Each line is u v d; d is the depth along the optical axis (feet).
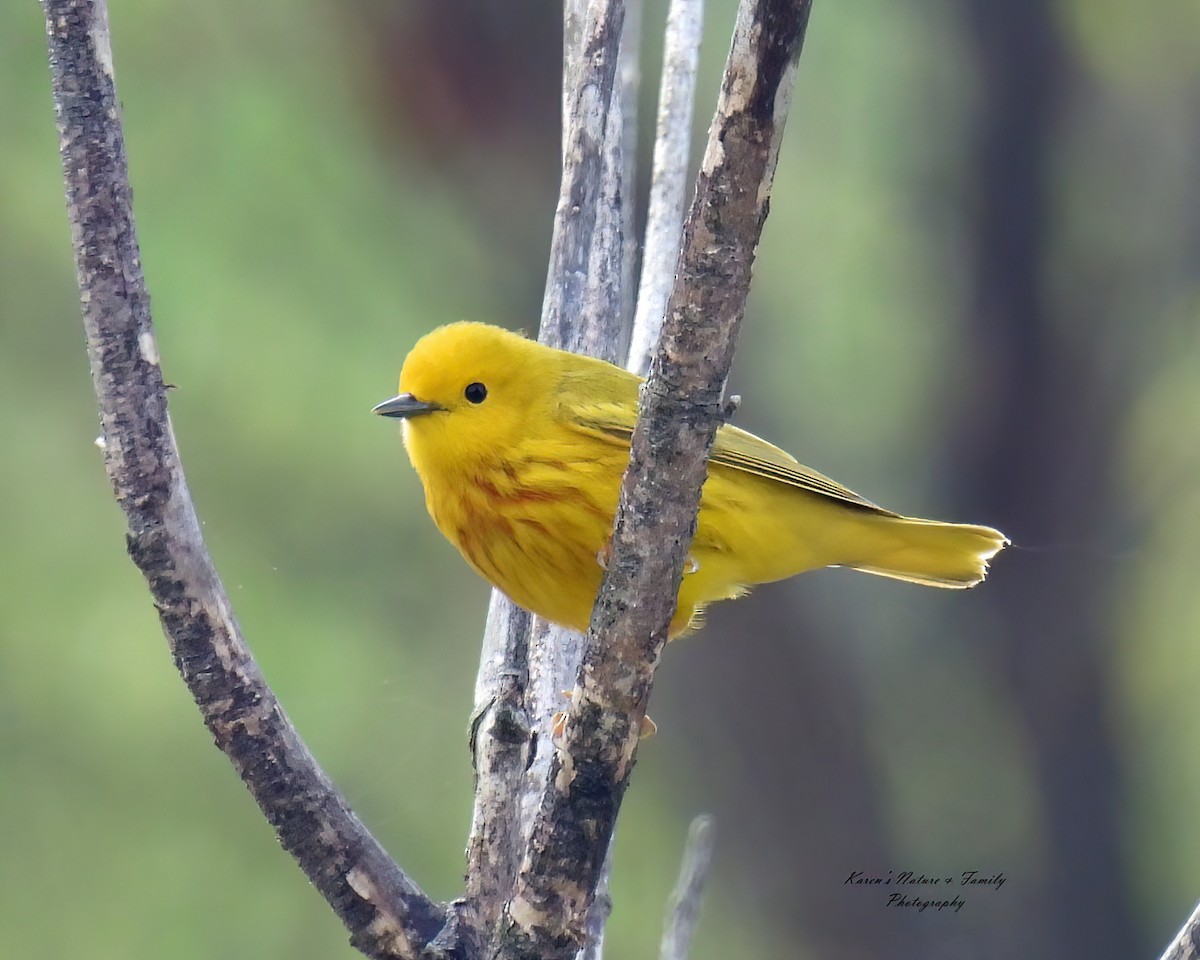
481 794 19.98
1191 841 50.49
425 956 18.99
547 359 24.75
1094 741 48.42
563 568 24.30
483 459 24.23
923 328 46.39
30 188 37.27
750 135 14.79
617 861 45.52
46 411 39.27
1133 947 48.62
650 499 16.47
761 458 25.31
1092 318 46.96
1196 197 46.42
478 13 38.19
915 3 44.47
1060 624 47.83
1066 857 48.55
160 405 17.93
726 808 45.88
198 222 37.81
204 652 18.28
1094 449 47.19
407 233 39.32
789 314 44.04
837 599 47.14
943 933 47.26
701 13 26.40
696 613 26.02
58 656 40.73
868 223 44.32
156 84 37.65
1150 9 44.14
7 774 41.11
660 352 15.98
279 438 39.52
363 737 41.65
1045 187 45.60
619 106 25.48
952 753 48.91
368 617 41.45
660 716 45.85
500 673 21.99
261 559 40.24
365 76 38.29
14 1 36.50
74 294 38.60
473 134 38.88
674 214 26.09
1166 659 49.16
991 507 47.55
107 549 40.34
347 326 39.17
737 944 46.52
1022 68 44.73
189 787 41.98
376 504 40.78
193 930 41.32
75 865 41.22
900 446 47.09
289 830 18.76
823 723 45.73
